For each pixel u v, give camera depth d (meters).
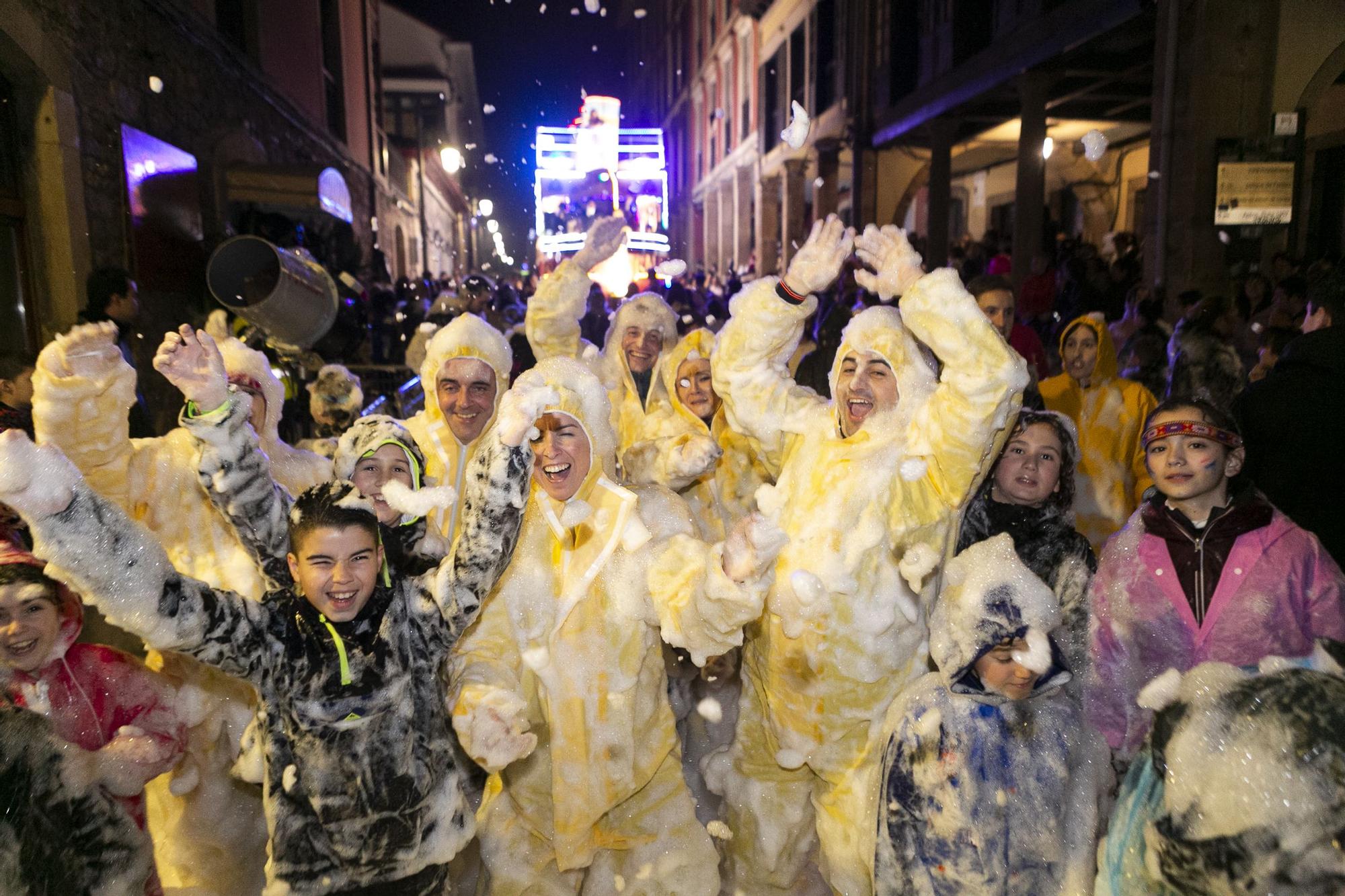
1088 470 4.01
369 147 20.05
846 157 23.84
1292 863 1.50
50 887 2.00
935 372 2.77
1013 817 2.11
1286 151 8.37
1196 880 1.62
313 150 14.19
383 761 2.01
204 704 2.71
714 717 2.75
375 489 2.38
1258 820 1.53
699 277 23.42
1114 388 4.06
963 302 2.42
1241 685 1.67
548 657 2.37
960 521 2.71
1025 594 2.12
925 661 2.65
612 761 2.38
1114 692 2.45
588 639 2.39
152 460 2.90
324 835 2.01
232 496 2.07
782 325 2.83
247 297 6.75
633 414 4.32
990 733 2.14
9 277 5.77
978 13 14.23
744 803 2.79
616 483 2.68
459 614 2.07
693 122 39.09
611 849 2.51
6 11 5.31
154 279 7.45
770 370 2.92
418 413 3.47
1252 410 3.14
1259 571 2.32
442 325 5.52
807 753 2.62
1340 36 8.25
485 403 3.29
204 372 1.99
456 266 44.19
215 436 2.02
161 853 2.73
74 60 6.20
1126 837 1.85
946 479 2.56
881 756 2.34
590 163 28.92
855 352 2.73
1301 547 2.33
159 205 7.63
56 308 6.01
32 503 1.69
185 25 8.48
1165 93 8.71
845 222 24.38
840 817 2.59
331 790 1.98
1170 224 8.75
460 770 2.38
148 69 7.62
